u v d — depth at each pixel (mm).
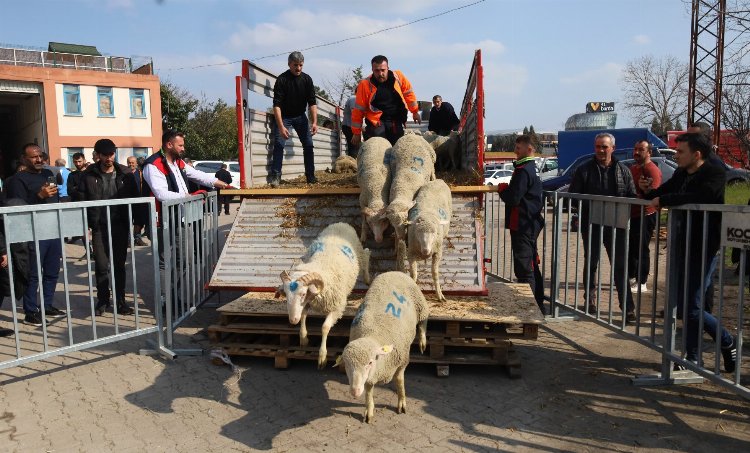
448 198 5820
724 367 5047
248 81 7406
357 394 3584
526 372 5191
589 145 24156
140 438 3994
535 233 6574
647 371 5172
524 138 6430
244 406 4516
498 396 4656
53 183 6957
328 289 4426
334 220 6449
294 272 4246
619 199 5414
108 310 7492
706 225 4281
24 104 34438
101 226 7027
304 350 5234
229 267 6145
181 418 4305
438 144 8891
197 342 6117
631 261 7391
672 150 20391
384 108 8039
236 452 3797
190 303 6637
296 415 4340
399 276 4621
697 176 4707
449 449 3811
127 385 4941
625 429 4070
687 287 4523
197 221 6625
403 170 5863
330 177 8961
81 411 4426
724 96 25156
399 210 5211
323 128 11477
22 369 5301
